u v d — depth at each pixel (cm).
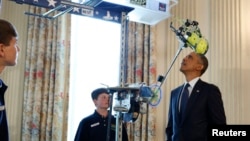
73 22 307
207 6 305
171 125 209
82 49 307
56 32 286
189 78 201
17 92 281
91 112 300
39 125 272
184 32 195
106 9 201
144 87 159
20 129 277
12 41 122
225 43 286
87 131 239
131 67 294
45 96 275
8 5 293
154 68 293
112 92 159
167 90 301
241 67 281
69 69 286
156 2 199
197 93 191
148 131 283
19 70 285
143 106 171
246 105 277
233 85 279
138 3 190
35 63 280
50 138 271
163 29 313
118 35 314
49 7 166
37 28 284
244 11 290
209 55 292
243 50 284
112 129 232
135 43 300
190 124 185
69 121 293
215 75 285
